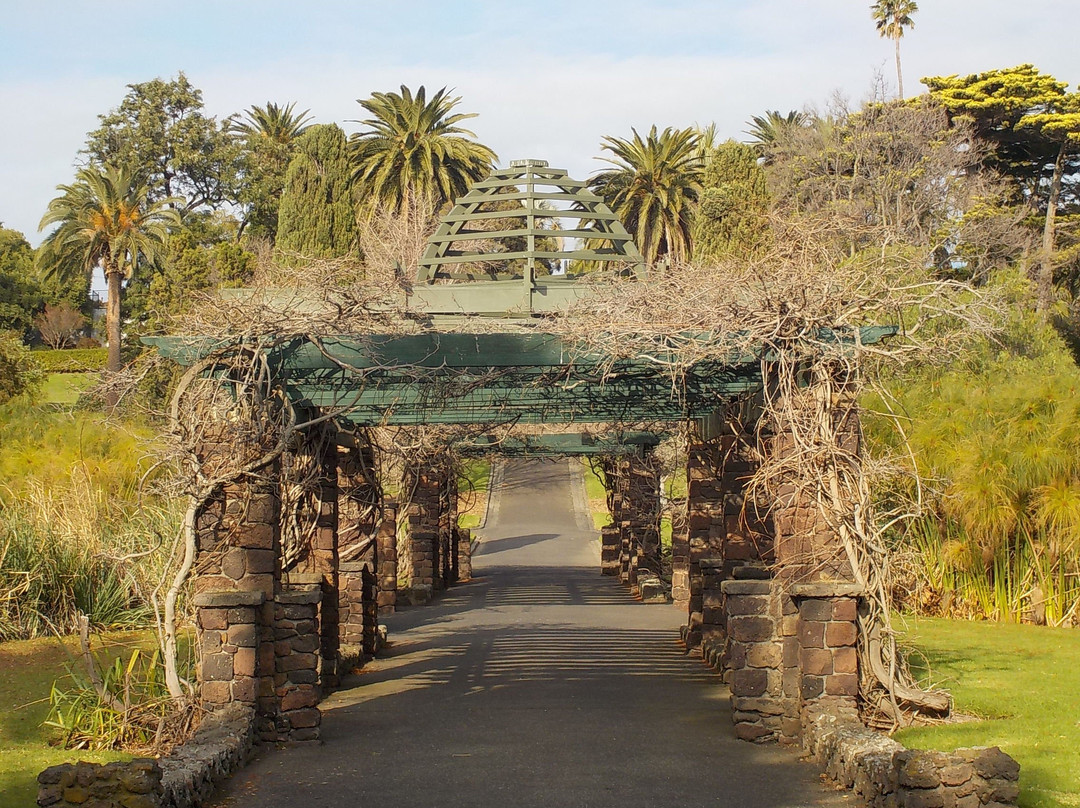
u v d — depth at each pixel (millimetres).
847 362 8164
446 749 8273
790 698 8445
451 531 25484
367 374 9117
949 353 9484
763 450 9586
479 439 18562
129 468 15984
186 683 8531
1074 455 13656
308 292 8828
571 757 7980
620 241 11016
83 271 36750
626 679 11539
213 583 8602
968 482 13719
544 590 23297
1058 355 20219
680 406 12430
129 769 5668
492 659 13086
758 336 8086
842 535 8148
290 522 10961
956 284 8898
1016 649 11688
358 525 13938
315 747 8383
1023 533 13977
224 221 47625
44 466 16062
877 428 15016
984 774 5754
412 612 18859
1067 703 8891
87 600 13133
